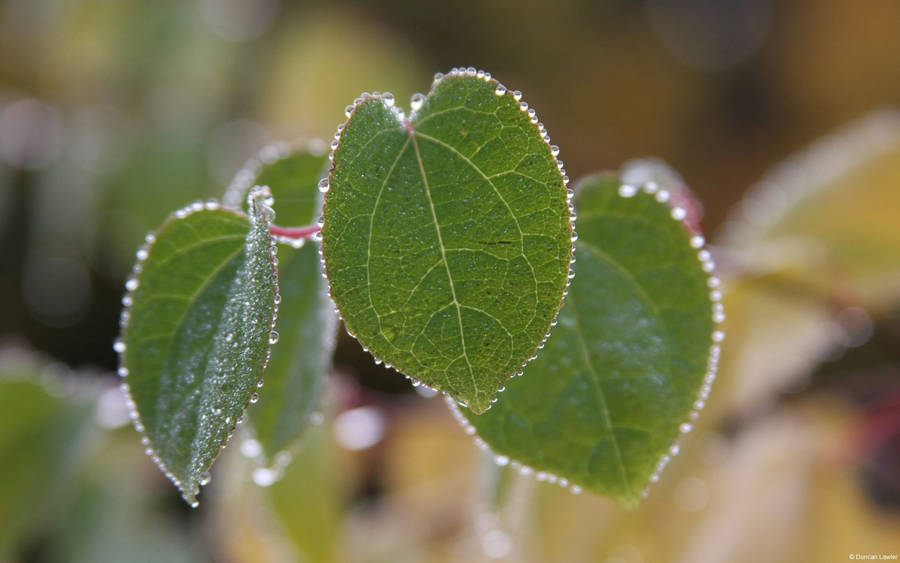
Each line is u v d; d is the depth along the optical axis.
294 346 0.43
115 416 0.59
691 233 0.42
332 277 0.37
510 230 0.37
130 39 0.87
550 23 1.15
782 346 0.59
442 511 0.65
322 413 0.45
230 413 0.36
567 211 0.37
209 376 0.39
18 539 0.55
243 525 0.54
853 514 0.60
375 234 0.37
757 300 0.58
